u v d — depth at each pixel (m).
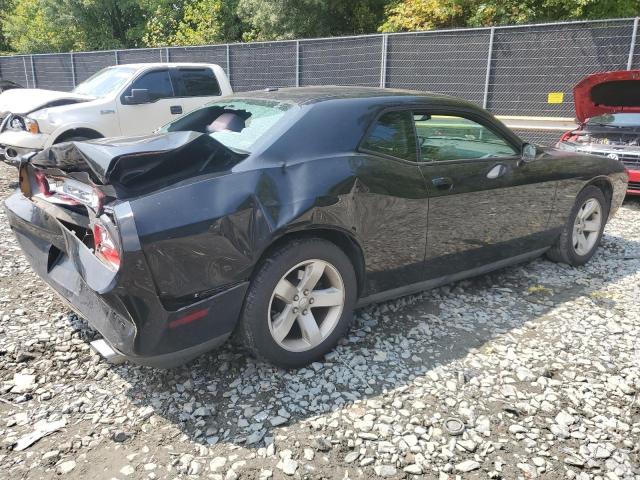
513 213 4.00
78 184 2.70
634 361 3.17
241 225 2.56
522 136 10.41
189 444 2.39
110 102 8.05
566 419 2.63
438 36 10.97
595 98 7.45
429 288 3.74
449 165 3.54
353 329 3.45
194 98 9.05
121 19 28.34
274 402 2.70
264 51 13.61
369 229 3.10
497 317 3.70
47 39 28.53
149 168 2.48
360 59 12.07
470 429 2.54
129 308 2.35
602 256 5.06
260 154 2.80
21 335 3.28
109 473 2.22
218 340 2.66
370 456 2.34
